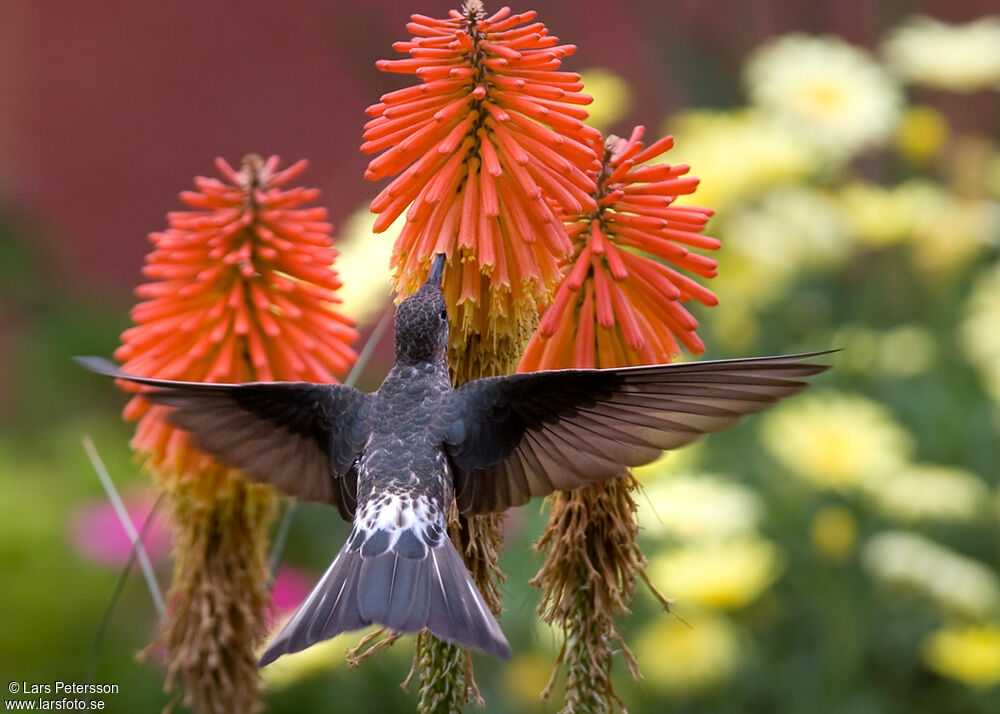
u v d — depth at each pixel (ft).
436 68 18.40
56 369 62.85
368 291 25.91
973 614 36.19
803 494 39.70
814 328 43.91
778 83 41.29
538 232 18.21
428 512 18.48
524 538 36.45
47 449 53.47
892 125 41.39
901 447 38.09
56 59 80.89
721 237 40.93
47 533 44.65
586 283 19.07
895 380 43.21
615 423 18.53
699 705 37.60
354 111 80.74
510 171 18.26
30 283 71.72
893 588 37.19
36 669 40.81
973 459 42.27
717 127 41.50
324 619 16.97
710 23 50.55
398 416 19.31
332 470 19.58
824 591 38.27
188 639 21.17
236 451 19.80
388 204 18.49
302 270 21.65
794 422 37.11
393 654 36.45
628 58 69.46
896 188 46.06
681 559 34.53
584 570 19.31
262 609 21.57
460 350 18.97
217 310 21.40
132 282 78.33
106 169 80.28
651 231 18.83
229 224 21.76
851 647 37.45
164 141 81.51
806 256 41.29
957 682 37.93
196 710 21.39
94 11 81.56
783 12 50.55
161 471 21.44
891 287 45.14
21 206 77.61
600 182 18.92
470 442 19.04
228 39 81.82
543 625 34.86
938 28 44.19
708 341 42.42
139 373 21.81
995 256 46.80
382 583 17.35
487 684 36.01
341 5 67.51
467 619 16.92
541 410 18.78
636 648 35.29
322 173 79.87
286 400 19.84
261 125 81.35
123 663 41.29
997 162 43.93
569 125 18.01
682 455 35.47
